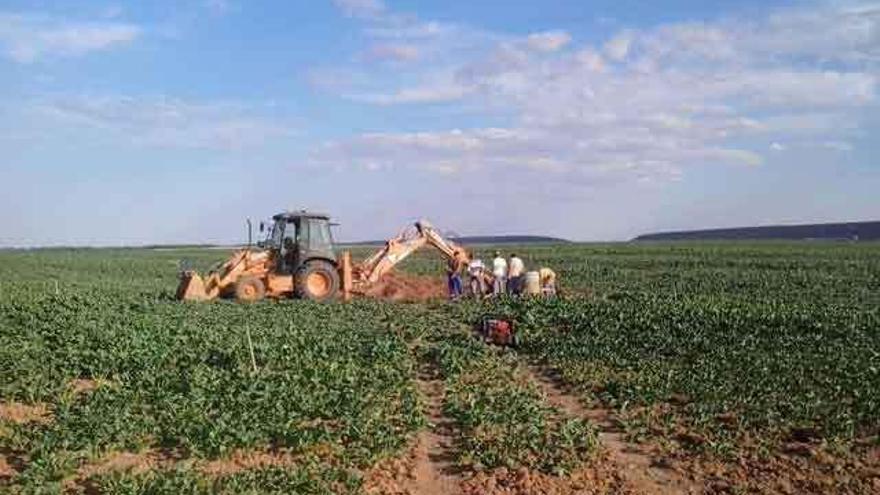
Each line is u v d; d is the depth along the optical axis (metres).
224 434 14.71
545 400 17.22
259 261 33.19
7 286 44.72
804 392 16.62
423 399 17.48
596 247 104.44
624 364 19.48
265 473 13.20
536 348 21.75
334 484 13.00
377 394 17.22
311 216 33.25
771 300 30.80
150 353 20.84
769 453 13.81
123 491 12.50
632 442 14.66
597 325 23.59
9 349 21.77
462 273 37.19
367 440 14.60
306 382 18.11
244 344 21.72
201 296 32.84
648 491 12.67
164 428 15.25
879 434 14.38
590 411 16.55
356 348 21.45
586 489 12.77
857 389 16.59
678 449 14.23
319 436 14.69
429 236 34.50
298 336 23.08
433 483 13.23
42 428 15.50
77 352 21.00
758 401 16.17
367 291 34.31
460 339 23.02
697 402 16.33
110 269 67.00
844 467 13.19
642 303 28.03
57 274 60.25
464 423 15.51
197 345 21.95
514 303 28.45
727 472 13.20
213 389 17.58
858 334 21.97
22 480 13.17
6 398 17.77
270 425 15.12
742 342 20.91
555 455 13.84
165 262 79.38
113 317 27.03
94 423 15.39
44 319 27.17
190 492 12.52
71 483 13.26
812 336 21.56
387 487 12.97
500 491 12.77
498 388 18.09
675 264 58.25
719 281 42.06
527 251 87.00
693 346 20.77
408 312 28.33
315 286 32.81
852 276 44.88
